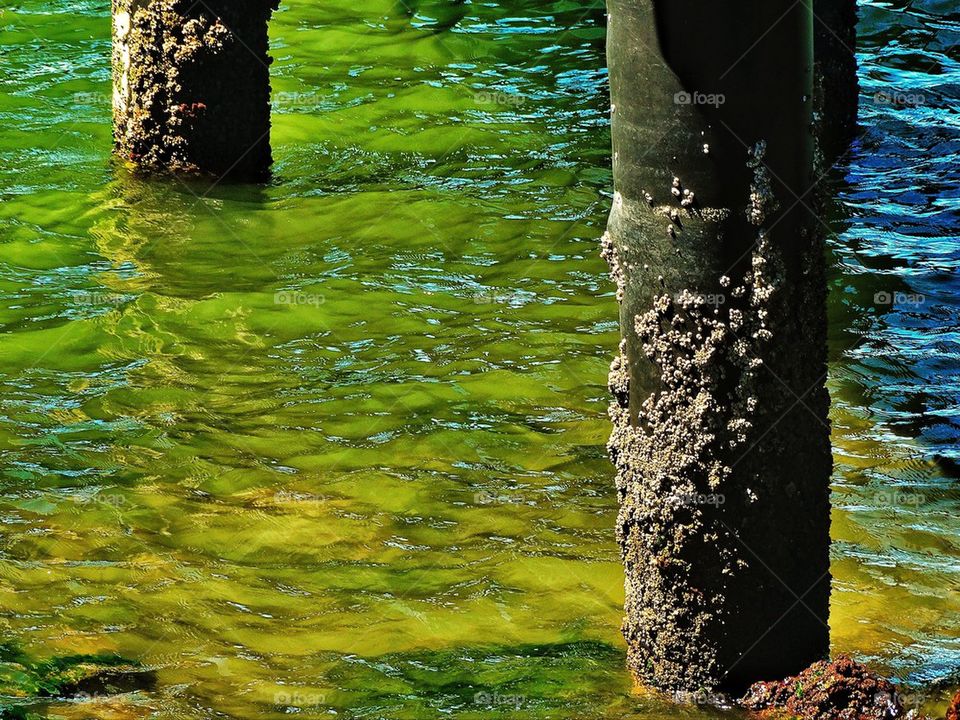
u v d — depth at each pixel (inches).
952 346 585.3
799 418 328.2
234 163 763.4
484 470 493.0
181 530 452.4
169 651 383.2
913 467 488.7
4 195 741.3
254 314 620.4
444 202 744.3
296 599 413.7
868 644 380.5
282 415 533.0
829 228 709.3
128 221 715.4
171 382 558.6
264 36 748.0
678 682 347.3
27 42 1003.9
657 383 330.3
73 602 408.2
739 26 305.7
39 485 478.6
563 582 421.7
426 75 954.1
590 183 774.5
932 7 1061.8
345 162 803.4
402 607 408.2
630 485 343.0
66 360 575.5
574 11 1091.3
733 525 329.7
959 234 703.1
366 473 490.0
